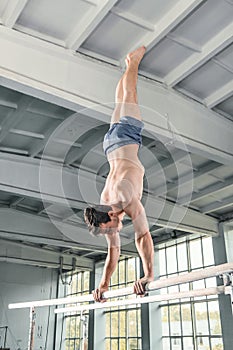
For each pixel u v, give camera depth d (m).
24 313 9.73
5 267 9.90
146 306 7.53
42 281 10.27
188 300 7.11
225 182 5.23
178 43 3.01
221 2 2.66
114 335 8.52
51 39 2.85
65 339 10.08
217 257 6.40
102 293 1.95
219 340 6.29
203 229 6.32
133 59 1.54
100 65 3.05
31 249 9.19
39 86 2.73
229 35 2.86
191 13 2.75
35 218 6.10
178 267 7.48
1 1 2.62
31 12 2.68
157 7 2.70
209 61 3.22
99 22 2.68
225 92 3.48
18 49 2.72
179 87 3.49
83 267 9.69
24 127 4.18
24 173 4.53
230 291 1.78
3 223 5.95
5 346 9.13
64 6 2.65
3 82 2.67
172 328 7.23
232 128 3.88
